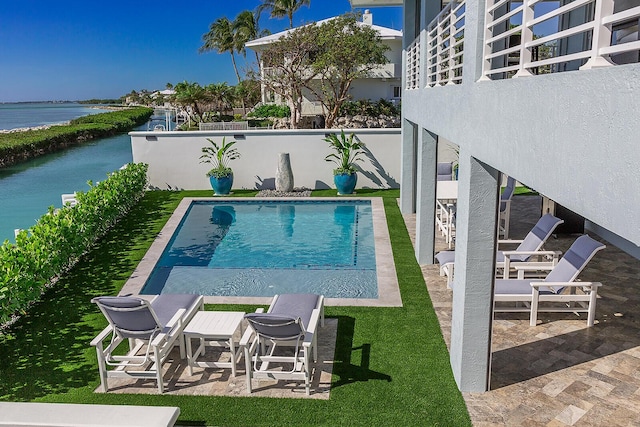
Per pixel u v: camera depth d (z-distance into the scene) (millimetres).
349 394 6203
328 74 29547
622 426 5469
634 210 2146
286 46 28594
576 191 2734
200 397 6223
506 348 7168
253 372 6266
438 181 14859
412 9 13414
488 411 5809
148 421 3701
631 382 6262
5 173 27016
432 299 8922
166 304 7465
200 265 11984
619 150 2270
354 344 7414
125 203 15531
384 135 18594
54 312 8734
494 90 4484
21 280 8125
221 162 18922
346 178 17656
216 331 6633
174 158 19109
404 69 14172
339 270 11484
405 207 14945
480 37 5164
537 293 7680
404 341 7477
